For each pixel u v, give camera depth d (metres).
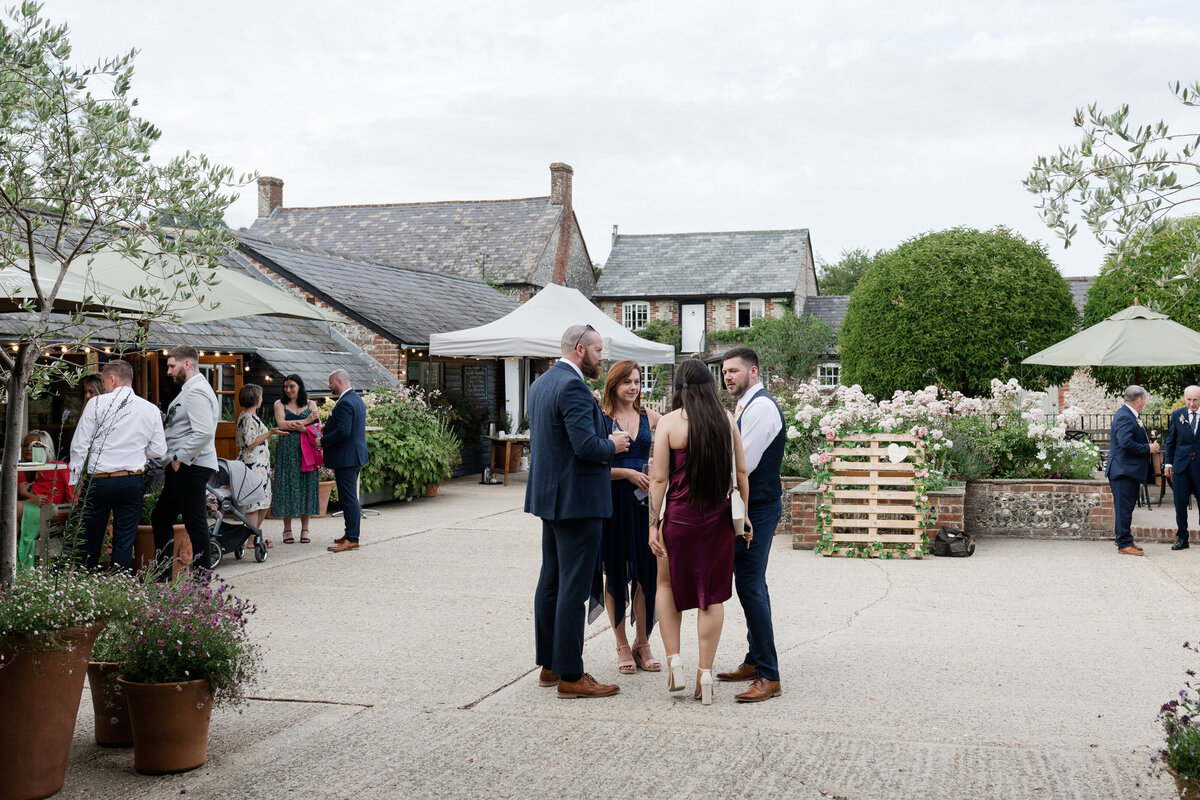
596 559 5.35
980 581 8.87
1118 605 7.74
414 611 7.40
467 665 5.90
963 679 5.62
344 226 39.59
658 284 44.09
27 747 3.82
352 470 10.46
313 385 15.34
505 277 35.31
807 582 8.88
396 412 15.63
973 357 22.12
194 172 4.58
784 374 39.69
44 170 4.29
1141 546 10.96
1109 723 4.81
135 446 7.25
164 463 7.57
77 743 4.62
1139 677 5.66
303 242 39.28
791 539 11.84
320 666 5.86
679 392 5.25
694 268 44.59
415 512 14.02
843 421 10.76
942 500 10.47
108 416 7.16
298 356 16.03
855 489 10.46
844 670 5.83
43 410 12.59
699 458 5.09
